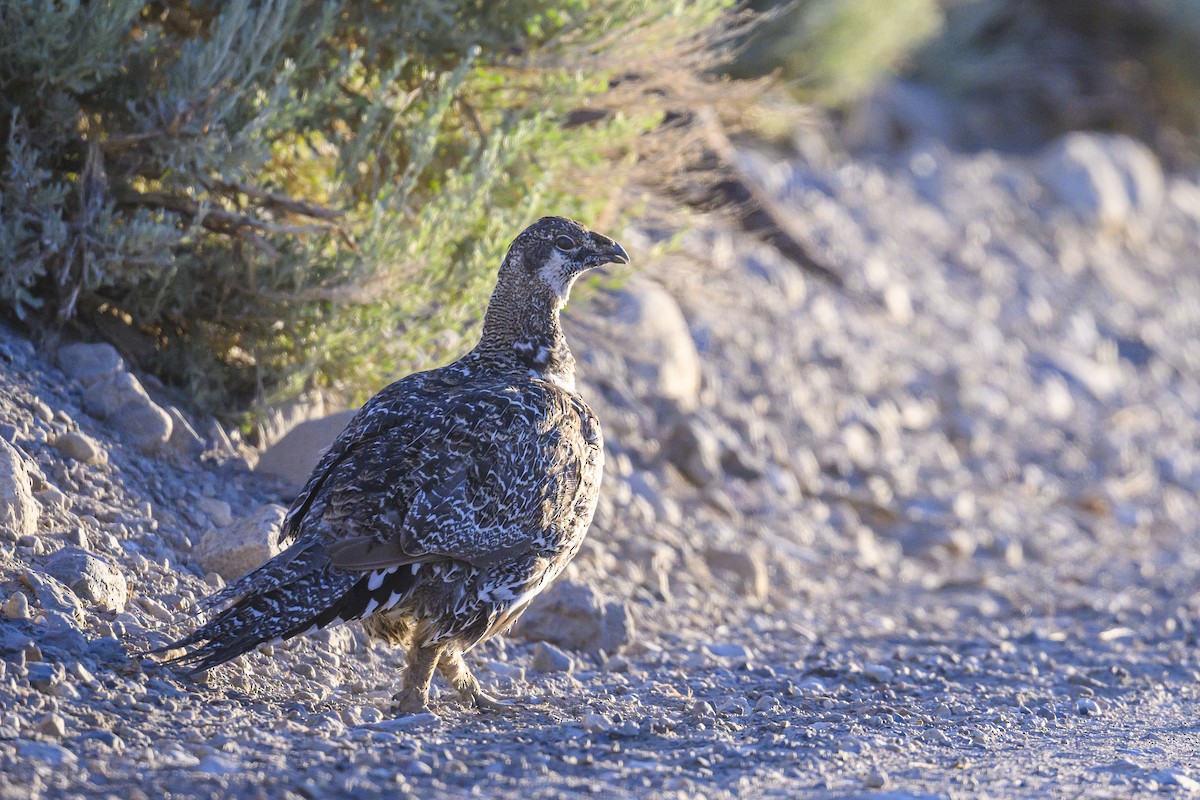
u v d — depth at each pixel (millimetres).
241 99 11258
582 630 10461
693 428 16484
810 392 20344
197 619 8641
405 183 11953
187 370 11516
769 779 6750
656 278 17328
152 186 12016
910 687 10031
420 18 12219
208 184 11000
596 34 13469
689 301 20266
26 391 10055
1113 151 34875
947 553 17219
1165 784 7027
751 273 22375
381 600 7477
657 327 17469
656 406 16719
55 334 10922
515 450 7914
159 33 11391
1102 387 25703
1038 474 21031
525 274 8812
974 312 26719
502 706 8289
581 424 8461
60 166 11312
